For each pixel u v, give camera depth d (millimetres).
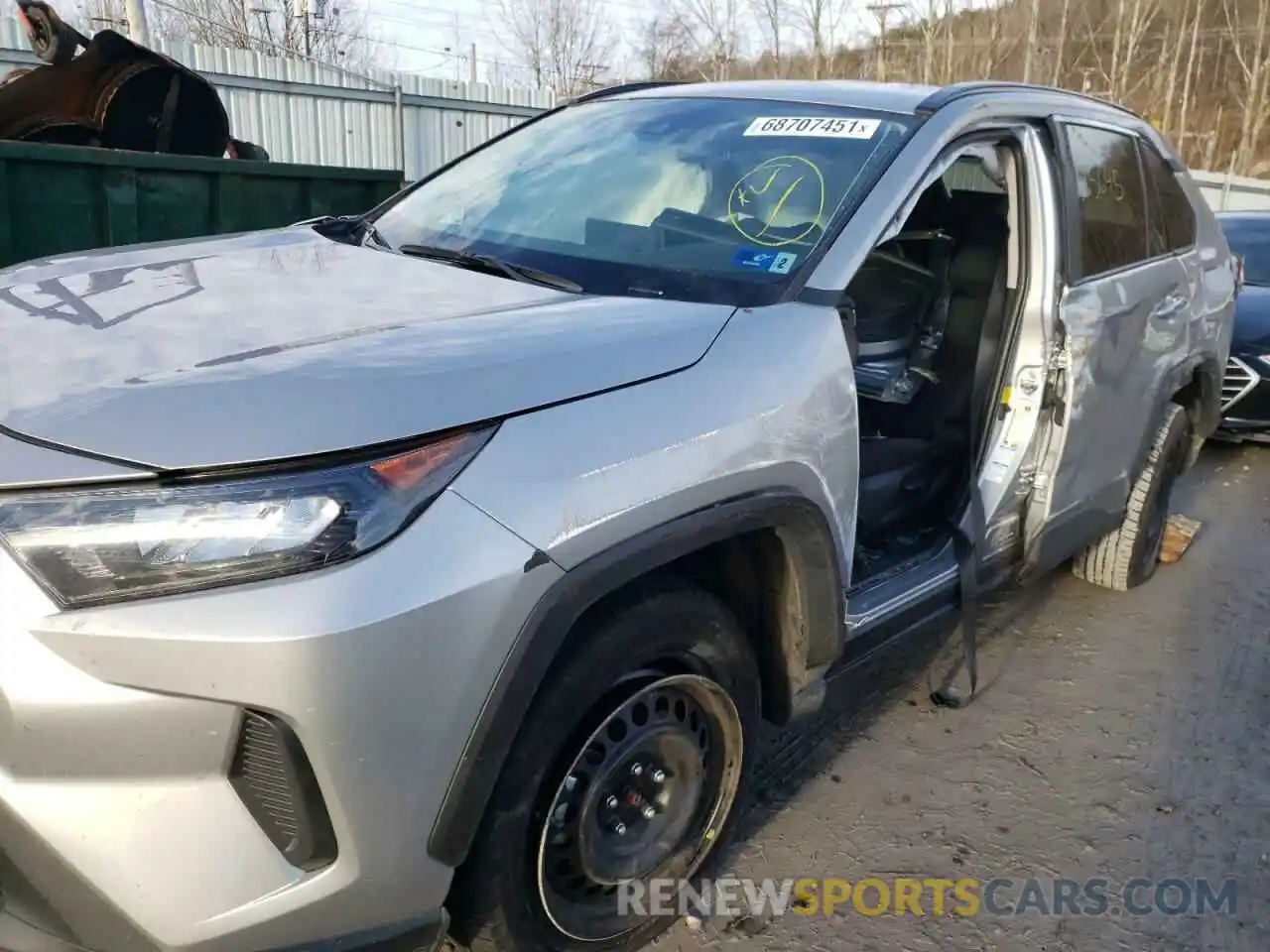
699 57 27328
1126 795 3104
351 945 1662
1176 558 4961
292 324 2020
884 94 2998
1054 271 3162
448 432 1685
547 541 1709
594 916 2182
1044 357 3166
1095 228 3490
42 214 4840
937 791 3057
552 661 1843
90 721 1477
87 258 2605
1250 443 7445
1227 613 4461
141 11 11688
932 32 29000
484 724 1671
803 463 2195
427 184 3389
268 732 1528
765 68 27453
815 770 3125
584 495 1772
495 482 1689
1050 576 4715
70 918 1550
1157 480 4375
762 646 2443
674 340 2086
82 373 1763
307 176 5848
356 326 2018
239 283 2332
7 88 5598
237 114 13742
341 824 1583
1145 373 3828
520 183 3105
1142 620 4340
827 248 2488
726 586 2342
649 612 1984
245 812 1557
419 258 2674
